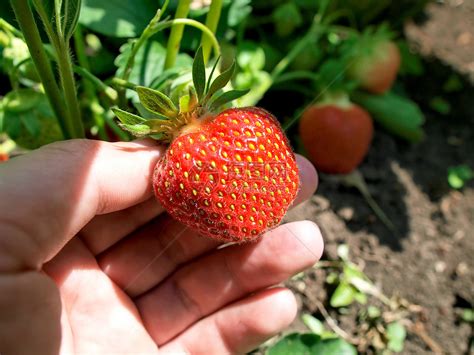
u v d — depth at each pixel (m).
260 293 0.16
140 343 0.16
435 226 0.23
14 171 0.12
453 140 0.26
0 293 0.12
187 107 0.12
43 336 0.13
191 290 0.16
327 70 0.23
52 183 0.12
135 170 0.13
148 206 0.15
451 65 0.29
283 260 0.15
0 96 0.22
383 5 0.26
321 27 0.23
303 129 0.23
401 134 0.25
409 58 0.27
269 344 0.19
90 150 0.13
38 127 0.17
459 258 0.22
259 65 0.21
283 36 0.24
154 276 0.16
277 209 0.13
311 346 0.18
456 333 0.21
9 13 0.17
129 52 0.17
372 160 0.25
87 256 0.15
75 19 0.12
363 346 0.20
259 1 0.23
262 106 0.25
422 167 0.25
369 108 0.24
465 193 0.24
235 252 0.16
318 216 0.22
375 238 0.22
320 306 0.20
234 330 0.16
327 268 0.21
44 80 0.14
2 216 0.11
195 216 0.13
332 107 0.22
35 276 0.12
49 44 0.17
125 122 0.12
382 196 0.23
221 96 0.12
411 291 0.21
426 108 0.27
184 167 0.12
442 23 0.31
